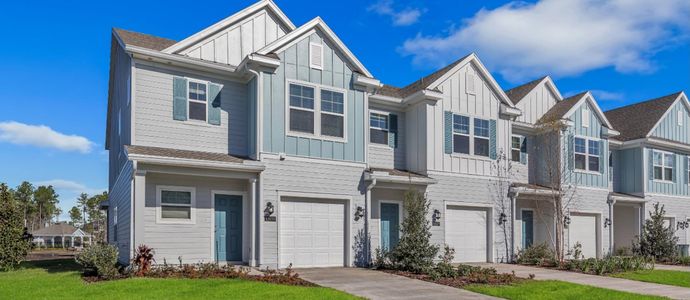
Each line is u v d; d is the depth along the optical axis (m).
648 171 24.12
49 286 10.71
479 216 18.61
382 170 16.50
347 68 16.09
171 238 13.65
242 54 15.84
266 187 14.29
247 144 15.23
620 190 24.78
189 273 12.02
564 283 12.97
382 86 18.16
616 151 25.00
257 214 14.15
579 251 19.67
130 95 14.09
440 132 17.64
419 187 16.89
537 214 20.84
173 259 13.62
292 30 16.55
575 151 21.20
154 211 13.50
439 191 17.41
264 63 14.44
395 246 15.63
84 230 76.25
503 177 19.06
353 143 15.94
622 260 17.03
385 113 18.02
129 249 12.95
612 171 24.59
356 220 15.76
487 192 18.59
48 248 59.41
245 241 14.69
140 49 13.81
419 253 14.55
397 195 17.34
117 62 18.36
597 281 13.88
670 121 25.36
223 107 15.15
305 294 10.02
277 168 14.52
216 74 15.12
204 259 14.06
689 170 26.11
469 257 18.20
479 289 11.78
